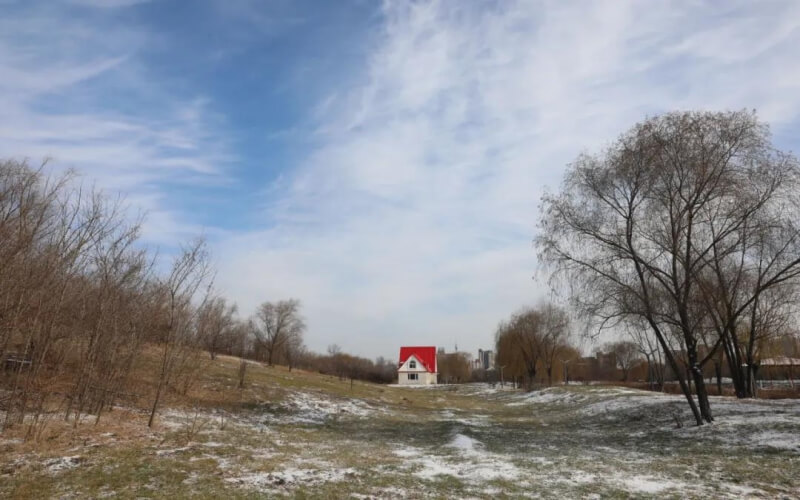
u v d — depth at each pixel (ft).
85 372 48.34
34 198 42.19
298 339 252.01
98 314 48.98
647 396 106.63
